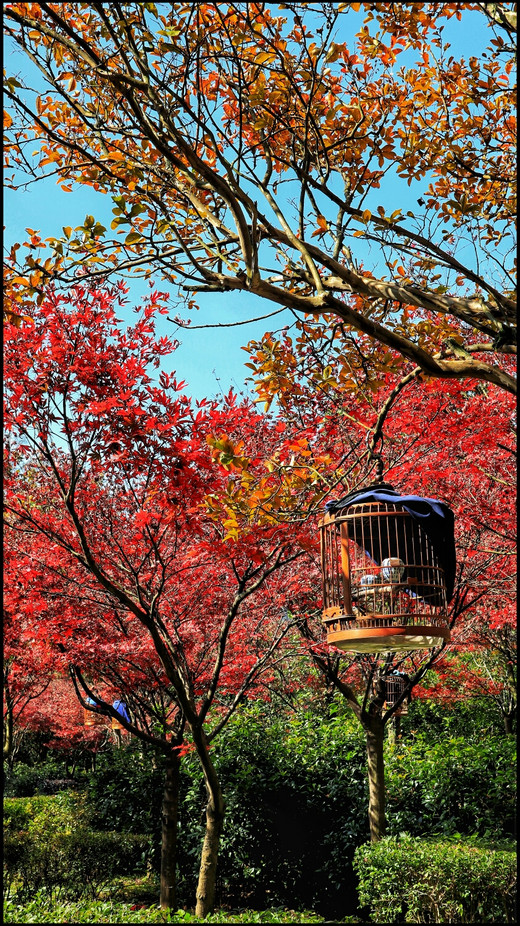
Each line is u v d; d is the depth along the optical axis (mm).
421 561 6191
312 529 8094
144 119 4828
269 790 10297
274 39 5598
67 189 6379
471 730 13367
